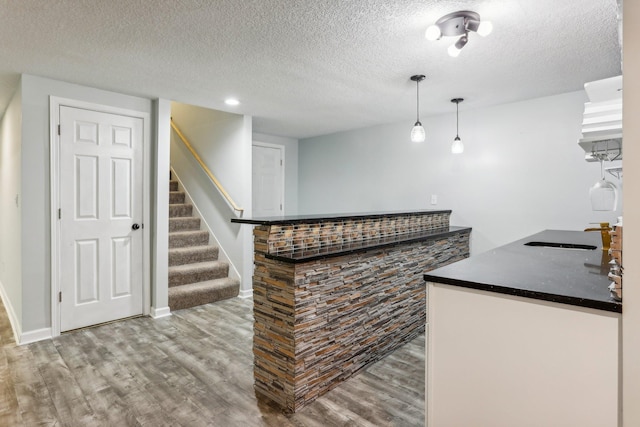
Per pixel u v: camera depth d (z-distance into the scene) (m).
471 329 1.36
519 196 3.66
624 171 1.00
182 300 3.80
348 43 2.27
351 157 5.22
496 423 1.31
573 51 2.39
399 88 3.20
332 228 2.53
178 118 5.47
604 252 2.02
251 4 1.82
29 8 1.86
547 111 3.47
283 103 3.73
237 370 2.49
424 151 4.40
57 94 3.00
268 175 5.65
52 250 3.02
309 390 2.11
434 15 1.93
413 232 3.45
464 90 3.25
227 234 4.50
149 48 2.35
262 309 2.20
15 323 3.14
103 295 3.33
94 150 3.23
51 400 2.11
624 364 1.03
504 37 2.18
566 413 1.17
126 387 2.26
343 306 2.34
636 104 0.97
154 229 3.58
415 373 2.49
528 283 1.31
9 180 3.56
